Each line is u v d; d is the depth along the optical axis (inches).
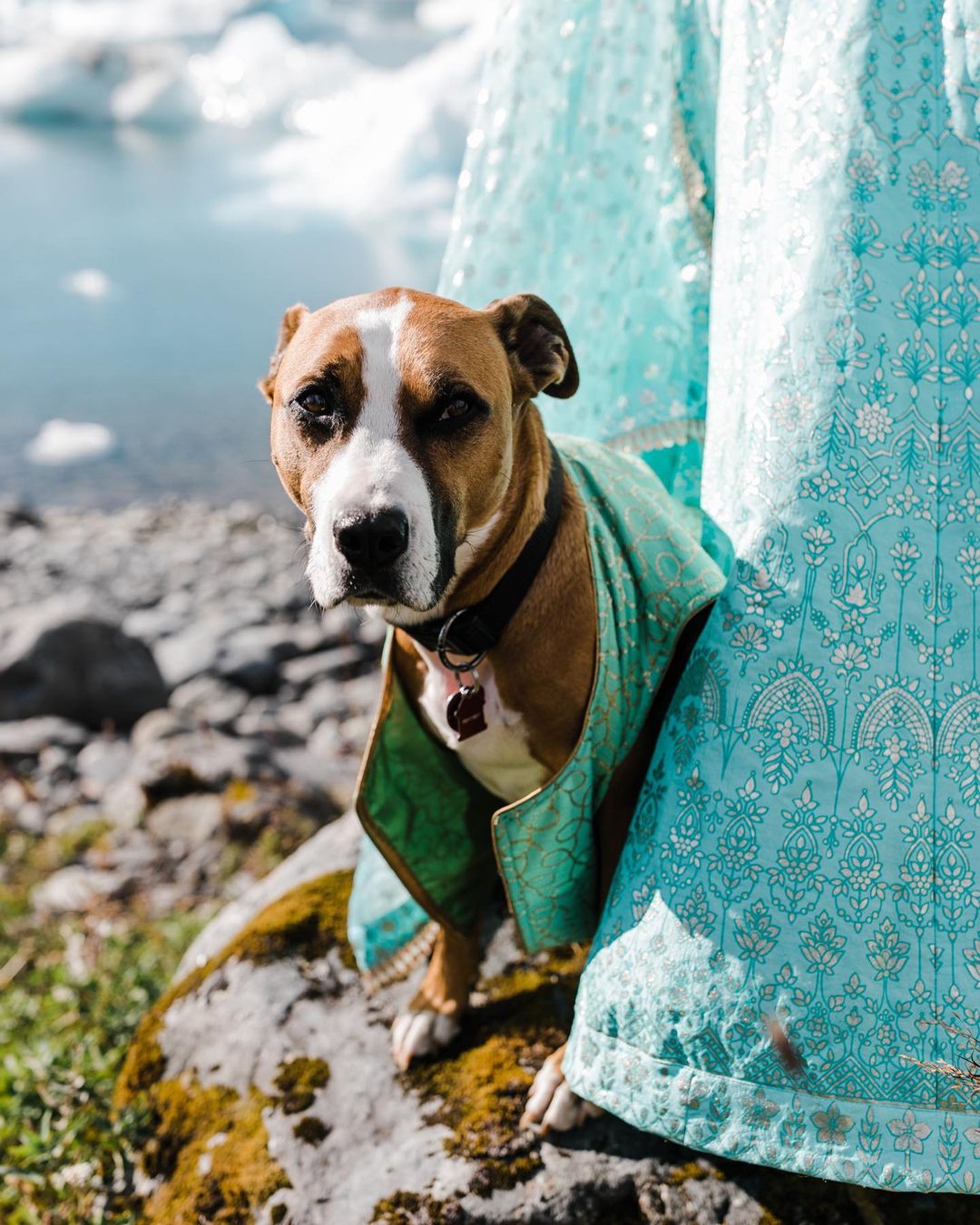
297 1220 103.8
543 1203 99.4
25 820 253.3
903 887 91.0
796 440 93.9
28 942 198.7
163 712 302.7
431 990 118.2
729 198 108.0
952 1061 89.4
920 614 93.2
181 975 142.3
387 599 92.8
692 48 123.0
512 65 132.5
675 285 127.3
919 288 94.6
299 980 126.6
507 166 133.6
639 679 103.8
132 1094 125.7
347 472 92.4
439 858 115.1
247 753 265.0
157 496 516.7
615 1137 103.6
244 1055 120.2
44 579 430.0
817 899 90.3
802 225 96.0
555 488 103.0
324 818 249.3
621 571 103.4
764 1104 89.4
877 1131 88.2
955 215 95.1
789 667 92.3
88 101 1129.4
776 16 104.0
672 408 127.9
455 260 136.0
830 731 91.6
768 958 90.1
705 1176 99.3
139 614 390.3
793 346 95.0
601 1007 96.6
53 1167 124.6
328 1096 113.7
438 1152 104.7
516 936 127.6
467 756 109.8
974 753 93.4
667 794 96.0
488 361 98.5
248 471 536.7
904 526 93.4
